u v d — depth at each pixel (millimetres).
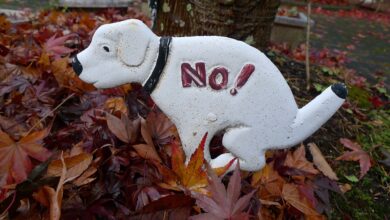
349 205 1524
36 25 2385
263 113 1100
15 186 917
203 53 1069
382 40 6816
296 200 1214
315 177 1431
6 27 2193
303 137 1146
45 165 956
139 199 1022
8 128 1283
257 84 1081
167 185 1051
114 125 1140
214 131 1122
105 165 1113
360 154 1612
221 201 907
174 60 1077
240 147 1124
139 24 1058
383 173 1737
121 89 1499
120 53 1071
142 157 1124
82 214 1002
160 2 2100
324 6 9852
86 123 1298
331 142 1831
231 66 1072
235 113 1094
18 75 1581
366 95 2502
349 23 8344
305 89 2215
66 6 3631
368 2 11102
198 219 889
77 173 1008
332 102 1115
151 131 1219
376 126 2129
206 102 1090
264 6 1987
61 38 1788
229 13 1888
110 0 3885
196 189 1034
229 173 1214
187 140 1137
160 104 1110
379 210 1537
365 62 4906
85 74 1100
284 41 4293
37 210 993
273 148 1147
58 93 1515
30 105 1433
